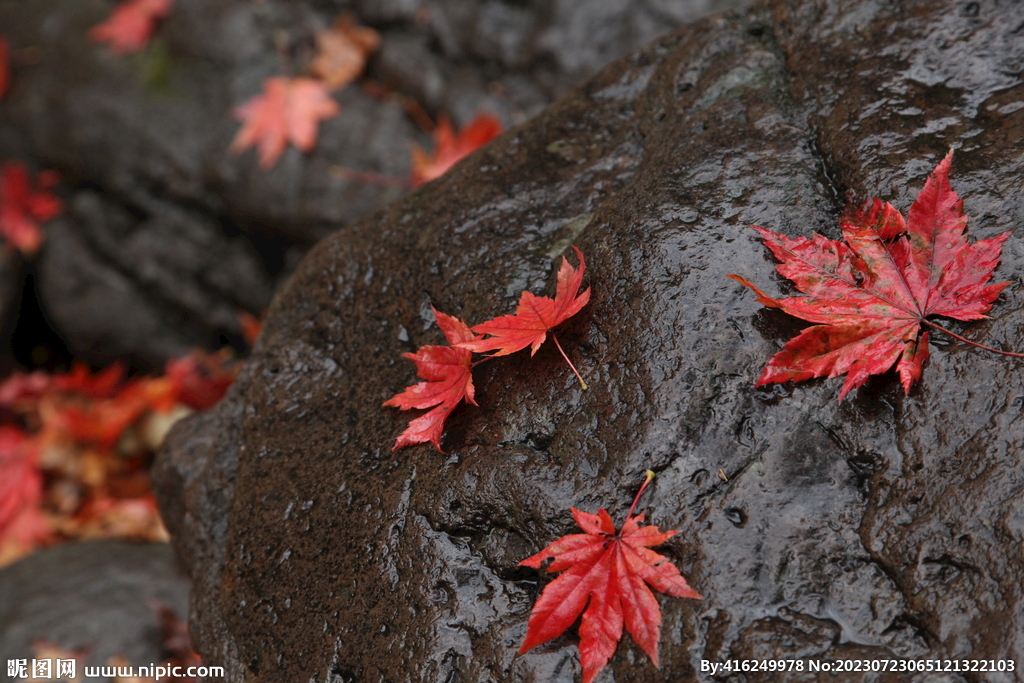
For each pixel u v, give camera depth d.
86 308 2.07
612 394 1.06
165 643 1.29
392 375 1.12
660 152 1.12
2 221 2.04
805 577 1.02
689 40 1.16
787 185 1.08
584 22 1.71
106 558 1.39
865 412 1.04
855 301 1.05
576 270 1.08
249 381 1.16
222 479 1.15
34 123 2.07
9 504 1.88
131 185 2.00
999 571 1.01
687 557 1.03
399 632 1.05
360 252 1.15
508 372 1.08
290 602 1.08
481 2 1.78
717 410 1.05
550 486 1.05
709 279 1.06
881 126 1.09
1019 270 1.04
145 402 1.97
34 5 2.16
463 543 1.06
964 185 1.06
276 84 1.88
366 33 1.87
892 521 1.02
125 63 2.02
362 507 1.08
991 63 1.09
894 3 1.12
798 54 1.13
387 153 1.83
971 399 1.03
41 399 2.04
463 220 1.13
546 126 1.16
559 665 1.03
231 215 1.94
